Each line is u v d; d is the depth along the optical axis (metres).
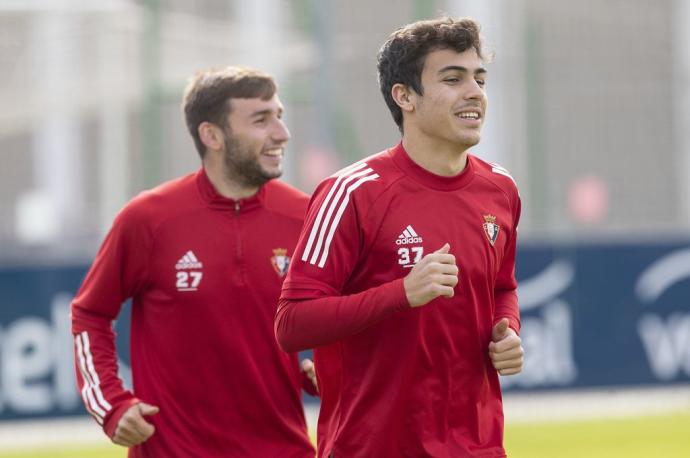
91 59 49.91
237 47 50.56
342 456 12.52
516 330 13.36
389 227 12.19
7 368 31.86
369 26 50.09
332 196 12.29
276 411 15.35
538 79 50.59
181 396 15.22
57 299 32.22
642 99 51.25
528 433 32.91
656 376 36.00
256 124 15.66
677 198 51.00
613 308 35.81
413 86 12.29
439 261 11.44
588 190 50.28
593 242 35.78
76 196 48.53
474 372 12.43
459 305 12.27
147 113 49.47
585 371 35.59
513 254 13.54
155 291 15.48
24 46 49.84
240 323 15.27
